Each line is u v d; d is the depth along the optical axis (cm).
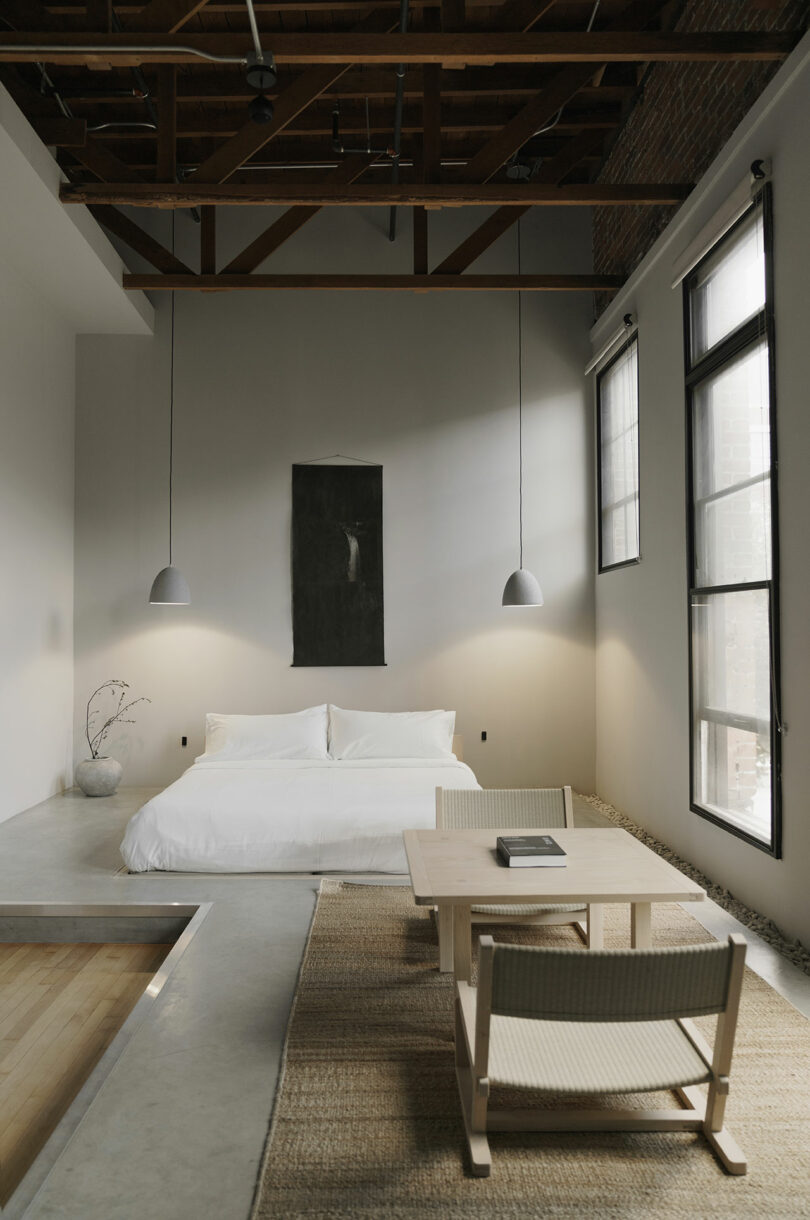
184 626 679
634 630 572
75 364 680
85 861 466
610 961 181
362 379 688
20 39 362
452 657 682
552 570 686
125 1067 250
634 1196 193
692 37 353
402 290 629
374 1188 196
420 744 579
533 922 331
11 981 357
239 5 481
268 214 689
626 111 582
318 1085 239
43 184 443
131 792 652
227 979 313
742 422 405
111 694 675
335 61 370
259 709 678
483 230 569
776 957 329
